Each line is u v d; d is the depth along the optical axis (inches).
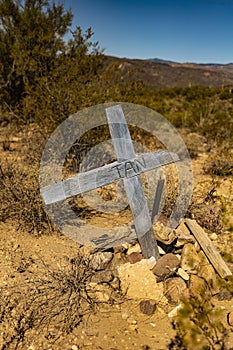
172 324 101.5
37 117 243.6
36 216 150.6
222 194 187.8
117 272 117.4
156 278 114.5
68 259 124.4
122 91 265.4
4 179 170.9
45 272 118.3
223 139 327.6
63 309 103.6
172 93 831.7
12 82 378.0
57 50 287.4
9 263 124.6
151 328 100.1
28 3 379.2
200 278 112.8
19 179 161.3
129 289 110.9
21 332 95.7
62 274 115.2
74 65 249.9
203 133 366.6
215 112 457.1
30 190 150.5
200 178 224.1
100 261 119.6
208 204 165.8
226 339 95.3
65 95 231.6
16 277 117.3
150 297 109.8
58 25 384.8
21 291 110.6
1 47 378.3
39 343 93.2
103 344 93.9
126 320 102.6
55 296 107.8
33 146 237.0
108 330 98.5
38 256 130.0
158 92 761.0
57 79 247.6
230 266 123.0
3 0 373.4
